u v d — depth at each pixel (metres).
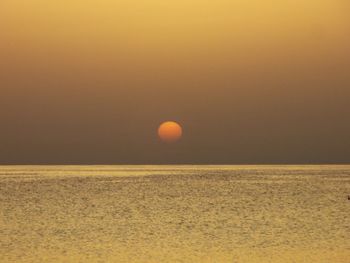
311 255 84.94
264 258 82.94
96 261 80.44
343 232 105.56
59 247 90.44
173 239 98.62
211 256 84.25
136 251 87.50
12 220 122.25
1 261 80.19
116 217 129.12
